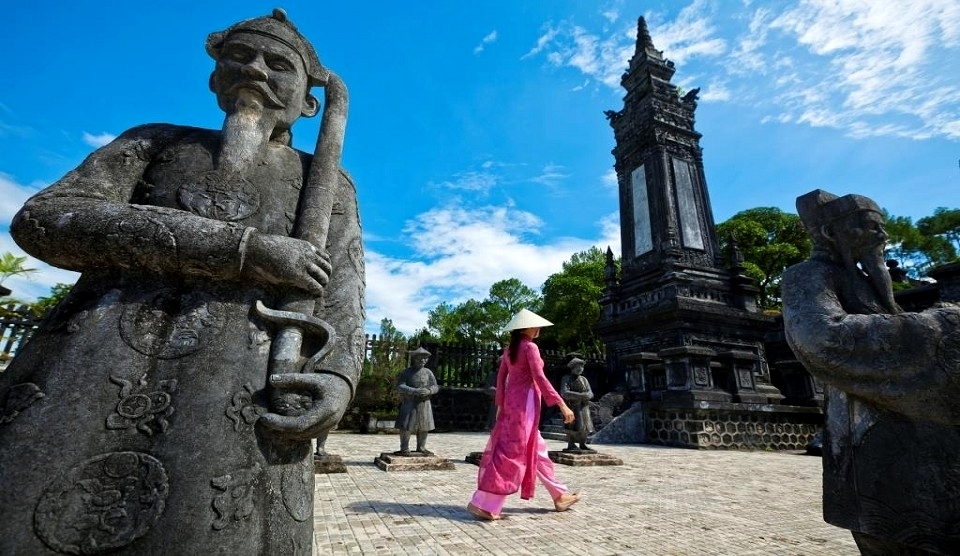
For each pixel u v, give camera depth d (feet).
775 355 53.11
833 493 6.98
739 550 10.18
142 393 4.43
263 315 5.14
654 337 48.80
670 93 61.31
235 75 6.38
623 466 24.08
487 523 12.01
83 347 4.52
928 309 6.57
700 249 53.42
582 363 26.37
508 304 128.67
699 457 28.94
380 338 50.19
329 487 16.74
